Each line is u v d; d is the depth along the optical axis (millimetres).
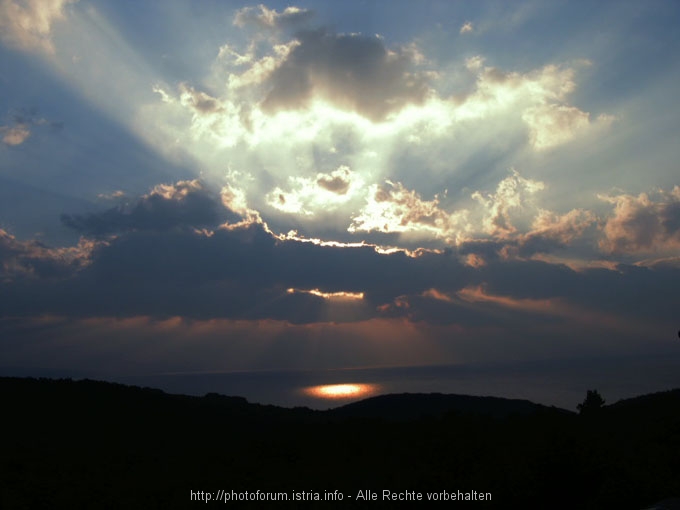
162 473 21781
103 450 24672
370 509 18219
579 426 24031
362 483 20719
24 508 17203
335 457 24891
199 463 23609
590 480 17547
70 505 17766
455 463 21828
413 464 22656
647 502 16453
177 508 18125
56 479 20109
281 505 18672
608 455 18703
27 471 20875
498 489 18422
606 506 16734
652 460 19906
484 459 22000
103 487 19578
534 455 18766
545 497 17625
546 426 24438
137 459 23531
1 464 21266
